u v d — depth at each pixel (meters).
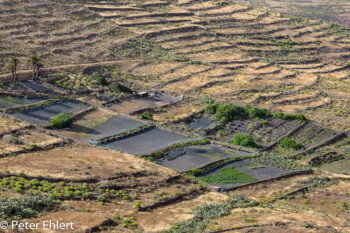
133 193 111.88
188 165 137.88
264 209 112.12
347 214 117.31
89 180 113.06
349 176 146.88
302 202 122.69
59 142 137.75
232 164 144.12
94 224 90.94
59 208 97.00
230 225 99.69
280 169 144.12
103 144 146.88
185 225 97.75
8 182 105.00
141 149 146.00
